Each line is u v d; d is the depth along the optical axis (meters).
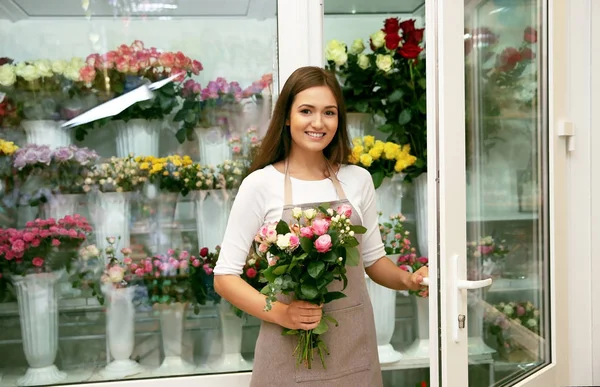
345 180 1.65
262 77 1.99
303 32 1.97
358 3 2.17
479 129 1.68
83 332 1.92
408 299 2.20
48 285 1.90
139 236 1.95
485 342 1.72
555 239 2.06
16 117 1.86
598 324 2.20
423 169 2.15
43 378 1.90
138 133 1.93
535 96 1.99
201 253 1.97
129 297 1.94
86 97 1.90
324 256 1.34
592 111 2.16
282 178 1.57
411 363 2.13
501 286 1.80
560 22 2.07
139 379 1.93
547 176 2.05
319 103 1.52
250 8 1.98
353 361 1.54
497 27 1.77
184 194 1.97
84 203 1.91
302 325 1.41
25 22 1.86
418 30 2.12
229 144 1.98
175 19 1.94
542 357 2.06
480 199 1.68
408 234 2.18
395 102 2.17
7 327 1.89
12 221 1.87
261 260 1.86
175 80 1.95
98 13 1.90
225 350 1.99
